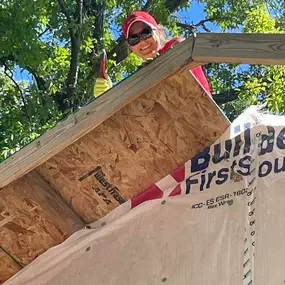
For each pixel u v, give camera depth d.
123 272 3.22
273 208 2.98
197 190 3.17
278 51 2.52
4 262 3.55
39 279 3.46
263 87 12.49
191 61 2.67
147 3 12.27
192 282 3.04
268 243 2.94
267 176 3.04
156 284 3.12
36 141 3.03
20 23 9.42
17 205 3.33
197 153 3.16
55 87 10.98
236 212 3.05
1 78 10.94
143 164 3.20
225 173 3.12
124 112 3.03
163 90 2.93
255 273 2.91
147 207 3.25
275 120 3.13
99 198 3.32
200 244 3.09
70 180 3.27
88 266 3.33
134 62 12.19
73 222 3.36
